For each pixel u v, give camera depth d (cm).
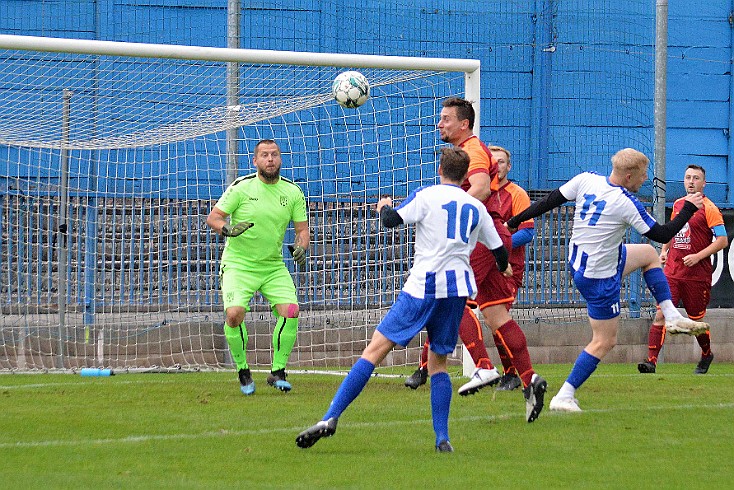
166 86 3256
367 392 2012
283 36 3619
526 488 1103
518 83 3838
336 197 2859
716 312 3098
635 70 3922
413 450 1340
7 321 2564
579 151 3866
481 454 1314
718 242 2570
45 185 2822
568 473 1190
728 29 4081
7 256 2700
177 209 2777
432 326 1318
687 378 2359
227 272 1995
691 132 4047
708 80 4056
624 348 2884
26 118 2702
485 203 1778
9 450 1320
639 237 2936
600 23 3875
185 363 2627
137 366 2609
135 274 2702
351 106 2162
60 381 2239
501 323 1706
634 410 1742
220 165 2964
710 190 4062
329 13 3666
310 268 2812
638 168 1645
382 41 3716
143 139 2580
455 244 1301
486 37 3812
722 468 1230
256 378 2316
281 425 1545
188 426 1531
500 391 2033
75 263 2772
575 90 3869
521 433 1485
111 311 2655
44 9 3562
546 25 3853
